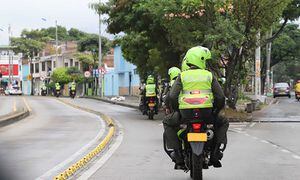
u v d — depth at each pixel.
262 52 69.12
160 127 22.70
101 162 12.65
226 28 25.36
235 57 27.30
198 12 25.92
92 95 68.81
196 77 9.24
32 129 21.84
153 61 34.16
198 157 8.84
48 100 55.25
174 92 9.34
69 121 26.28
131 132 20.42
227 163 12.27
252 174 10.78
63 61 94.06
